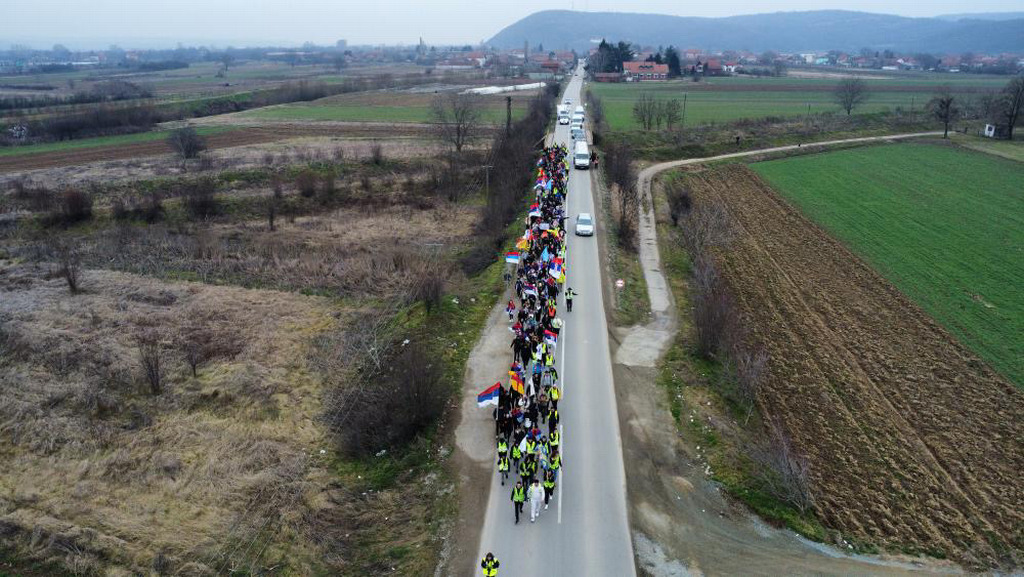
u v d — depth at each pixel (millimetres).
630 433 30344
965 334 41938
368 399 33156
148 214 67812
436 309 41781
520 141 83938
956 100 140875
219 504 26156
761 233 63562
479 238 60469
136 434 30719
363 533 24922
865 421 32750
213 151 97062
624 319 42375
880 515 26125
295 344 39531
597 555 23344
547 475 26188
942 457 29859
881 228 64500
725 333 37594
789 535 24719
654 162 92000
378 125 123812
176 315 43438
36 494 26641
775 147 103500
